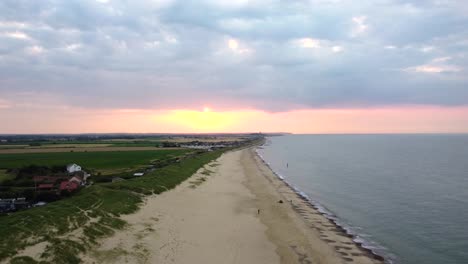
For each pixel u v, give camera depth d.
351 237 37.00
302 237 36.00
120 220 32.28
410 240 36.47
